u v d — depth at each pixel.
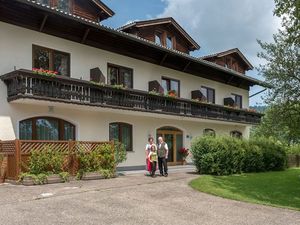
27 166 15.00
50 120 19.06
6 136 16.89
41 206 10.60
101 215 9.98
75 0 21.31
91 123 20.92
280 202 13.48
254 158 23.75
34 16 18.14
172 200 12.48
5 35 17.27
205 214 10.74
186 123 28.20
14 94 16.58
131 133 23.64
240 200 13.19
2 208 10.20
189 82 28.45
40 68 18.38
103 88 19.62
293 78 21.56
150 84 24.58
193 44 29.19
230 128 33.00
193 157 21.12
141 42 22.33
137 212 10.52
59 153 15.88
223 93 32.31
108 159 17.70
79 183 15.21
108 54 22.12
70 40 20.08
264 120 24.47
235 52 34.62
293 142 24.23
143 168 22.88
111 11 22.56
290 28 18.50
